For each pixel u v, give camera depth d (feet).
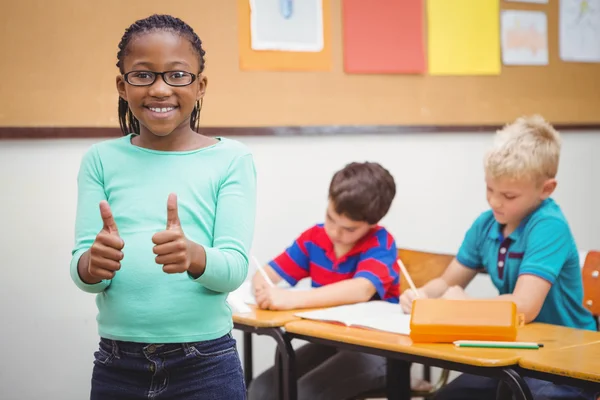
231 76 7.60
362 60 8.27
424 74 8.64
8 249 6.87
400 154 8.64
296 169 8.09
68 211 7.09
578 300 5.83
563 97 9.52
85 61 7.00
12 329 6.92
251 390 6.53
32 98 6.80
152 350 3.67
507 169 5.53
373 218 6.16
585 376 3.85
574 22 9.54
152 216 3.72
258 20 7.71
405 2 8.46
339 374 6.18
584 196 9.87
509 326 4.54
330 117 8.14
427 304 4.77
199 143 3.93
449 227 9.01
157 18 3.77
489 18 8.96
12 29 6.70
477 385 5.61
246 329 5.51
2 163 6.80
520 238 5.74
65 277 7.13
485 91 9.00
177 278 3.69
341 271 6.45
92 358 7.30
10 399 6.94
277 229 8.04
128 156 3.84
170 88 3.64
